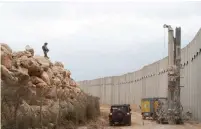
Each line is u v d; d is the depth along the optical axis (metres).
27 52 24.56
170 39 39.69
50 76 27.00
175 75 38.59
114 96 100.06
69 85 35.09
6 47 21.61
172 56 39.38
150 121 41.25
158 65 65.19
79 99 33.84
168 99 38.34
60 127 22.03
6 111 15.39
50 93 24.44
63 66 37.47
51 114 21.20
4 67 17.34
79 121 27.97
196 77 41.97
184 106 50.66
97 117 37.84
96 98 44.06
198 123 37.78
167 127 32.53
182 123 36.88
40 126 17.89
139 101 80.12
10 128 15.01
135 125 34.72
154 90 67.88
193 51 44.19
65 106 26.23
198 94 40.69
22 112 16.73
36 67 23.19
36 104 20.62
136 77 83.88
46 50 33.59
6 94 15.79
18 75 19.41
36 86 22.62
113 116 33.09
